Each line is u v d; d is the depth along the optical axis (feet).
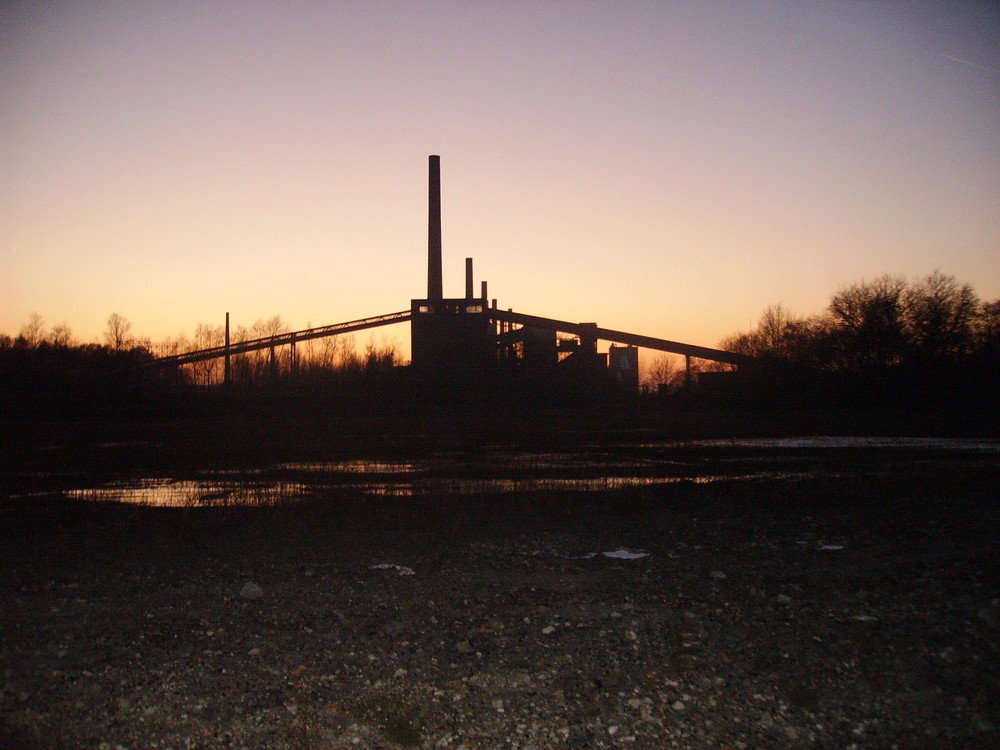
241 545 47.34
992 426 178.70
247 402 244.22
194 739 22.25
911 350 262.88
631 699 24.43
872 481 76.89
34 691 25.13
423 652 28.19
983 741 21.88
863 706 23.94
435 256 291.17
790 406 247.70
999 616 31.07
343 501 65.82
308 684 25.54
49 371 262.26
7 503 67.00
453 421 209.67
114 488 78.28
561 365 282.97
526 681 25.72
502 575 39.19
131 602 34.55
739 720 23.20
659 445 129.70
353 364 342.23
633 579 38.09
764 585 36.73
